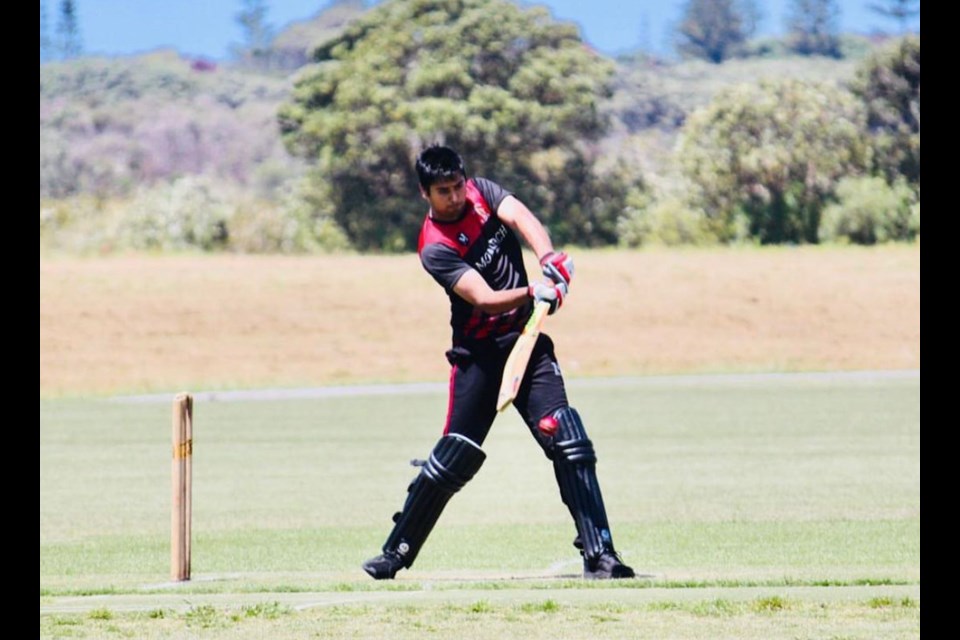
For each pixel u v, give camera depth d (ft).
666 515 152.35
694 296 577.84
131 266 623.36
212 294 577.43
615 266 619.67
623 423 283.59
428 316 562.66
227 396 395.75
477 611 82.79
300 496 182.19
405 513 106.32
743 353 518.37
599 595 88.74
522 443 247.91
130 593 96.68
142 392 449.06
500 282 105.29
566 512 160.04
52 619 82.33
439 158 102.58
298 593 93.91
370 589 95.35
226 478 204.33
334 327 548.31
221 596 92.43
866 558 115.34
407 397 382.01
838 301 569.64
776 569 107.76
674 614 81.30
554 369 105.40
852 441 239.91
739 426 272.92
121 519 160.35
